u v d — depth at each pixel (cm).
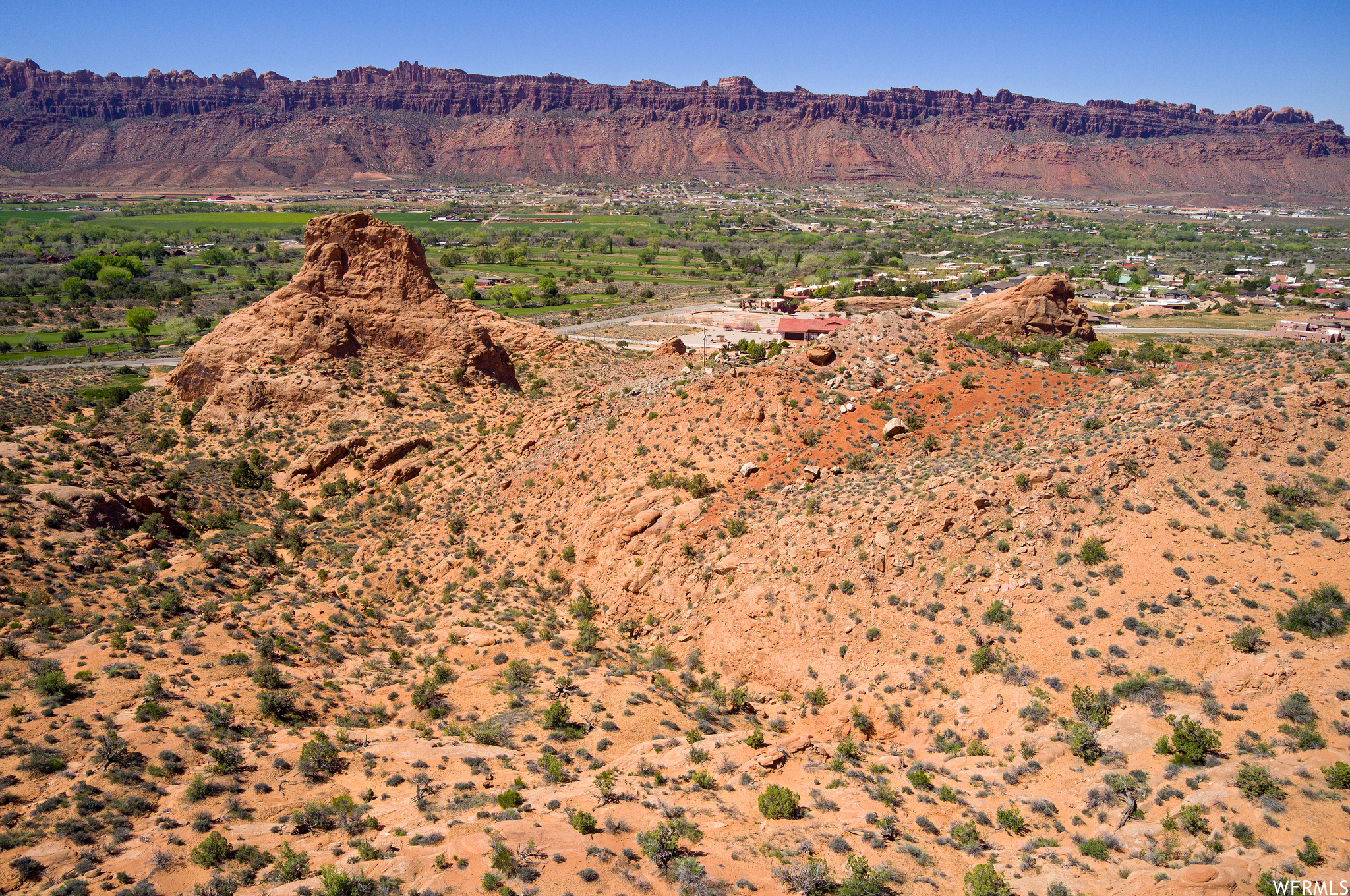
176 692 3453
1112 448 4016
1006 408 5553
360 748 3209
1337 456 3697
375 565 5569
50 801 2652
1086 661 3244
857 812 2731
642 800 2783
